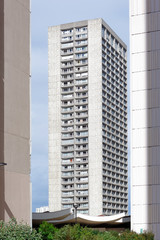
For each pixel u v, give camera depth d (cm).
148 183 4859
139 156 4947
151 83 5006
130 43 5178
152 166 4866
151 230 4750
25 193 2634
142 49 5106
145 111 4991
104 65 17962
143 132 4969
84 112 17512
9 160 2506
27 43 2822
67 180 17175
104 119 17625
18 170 2584
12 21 2669
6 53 2575
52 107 17950
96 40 17775
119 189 18150
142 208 4841
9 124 2536
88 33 17938
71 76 17938
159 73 4978
